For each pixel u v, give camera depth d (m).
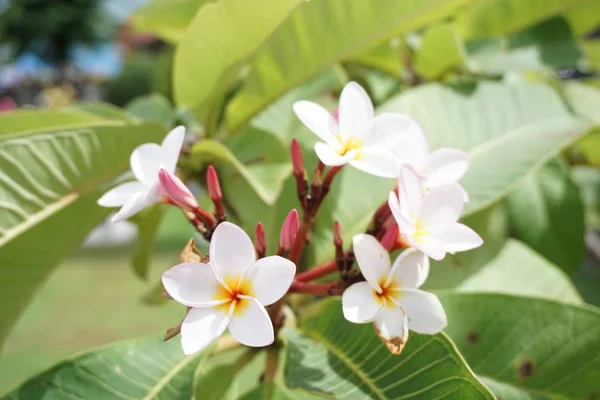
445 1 0.70
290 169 0.76
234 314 0.51
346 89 0.57
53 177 0.68
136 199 0.56
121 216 0.56
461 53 0.81
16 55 11.09
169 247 4.12
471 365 0.63
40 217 0.69
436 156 0.58
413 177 0.54
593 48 1.03
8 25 10.75
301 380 0.57
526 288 0.74
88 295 3.45
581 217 0.91
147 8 0.87
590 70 1.11
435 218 0.55
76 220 0.71
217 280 0.51
